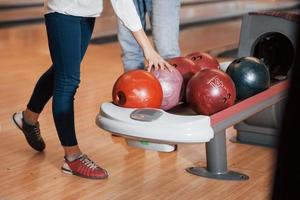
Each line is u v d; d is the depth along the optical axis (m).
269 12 2.52
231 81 1.94
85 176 2.21
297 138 0.73
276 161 0.75
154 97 1.87
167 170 2.32
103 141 2.71
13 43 5.60
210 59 2.27
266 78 2.13
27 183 2.17
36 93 2.33
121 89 1.87
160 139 1.70
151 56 2.00
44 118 3.05
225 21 7.79
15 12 7.82
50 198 2.03
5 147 2.59
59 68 2.06
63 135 2.19
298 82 0.73
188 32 6.73
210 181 2.19
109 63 4.71
